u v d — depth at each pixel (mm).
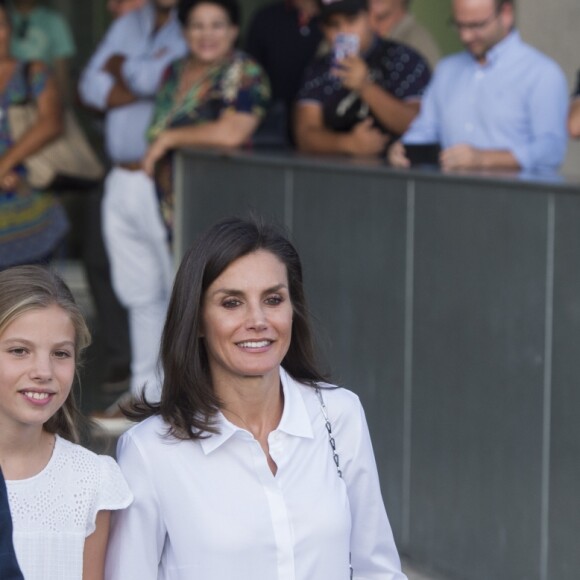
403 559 8625
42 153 11938
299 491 4480
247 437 4445
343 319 9125
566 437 7223
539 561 7477
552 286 7262
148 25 11445
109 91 11320
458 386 8047
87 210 12805
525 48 9141
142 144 11211
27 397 4270
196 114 10844
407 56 10414
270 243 4473
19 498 4305
